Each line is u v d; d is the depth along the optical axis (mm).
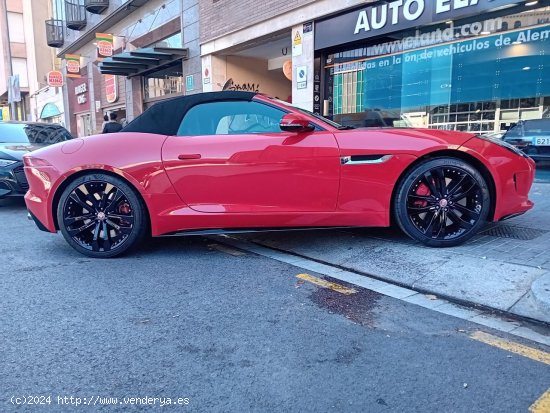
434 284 3297
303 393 2057
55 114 27234
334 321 2793
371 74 8836
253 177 3785
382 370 2236
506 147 3881
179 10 13719
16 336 2607
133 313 2918
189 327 2717
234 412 1928
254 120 3998
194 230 3965
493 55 7164
